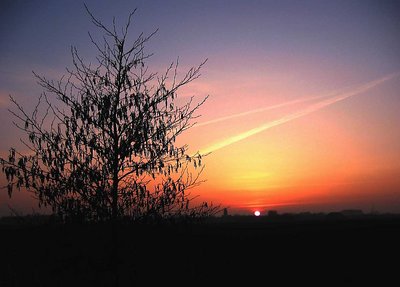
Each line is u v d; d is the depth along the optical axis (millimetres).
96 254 6484
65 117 6340
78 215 6102
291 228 47062
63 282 6445
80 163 6297
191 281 8258
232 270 15734
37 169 6020
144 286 6668
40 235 6234
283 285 15789
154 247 6602
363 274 18281
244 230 40750
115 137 6594
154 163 6488
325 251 24781
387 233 35094
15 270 6336
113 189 6570
